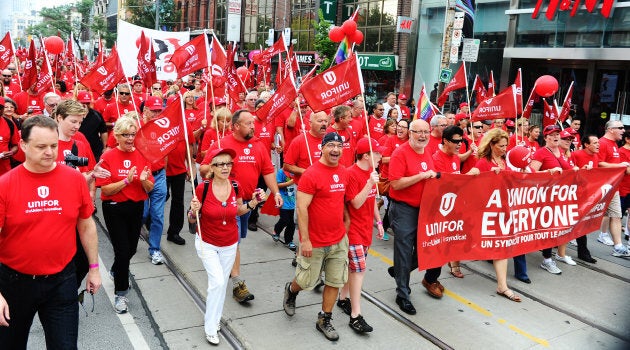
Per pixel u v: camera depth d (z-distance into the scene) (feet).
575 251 26.81
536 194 21.90
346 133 23.56
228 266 15.87
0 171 20.92
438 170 20.07
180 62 23.25
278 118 30.07
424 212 18.49
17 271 10.96
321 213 15.67
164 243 24.48
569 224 23.48
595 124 56.18
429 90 79.00
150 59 31.45
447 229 19.34
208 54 22.09
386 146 25.08
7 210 10.67
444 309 18.86
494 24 65.36
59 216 11.13
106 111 32.12
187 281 20.01
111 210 17.13
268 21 125.59
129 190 17.31
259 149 19.85
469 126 35.06
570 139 23.71
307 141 20.70
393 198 18.72
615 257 25.99
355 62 18.90
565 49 56.24
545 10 58.54
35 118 10.69
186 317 17.16
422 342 16.28
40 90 32.71
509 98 28.19
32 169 10.93
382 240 26.81
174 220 24.35
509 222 20.88
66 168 11.52
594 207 24.47
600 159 26.61
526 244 21.79
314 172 15.56
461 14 42.93
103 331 15.89
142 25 156.76
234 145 19.31
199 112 32.63
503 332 17.29
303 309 18.19
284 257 23.48
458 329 17.30
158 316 17.10
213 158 15.19
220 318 16.34
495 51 65.51
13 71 48.16
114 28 226.38
